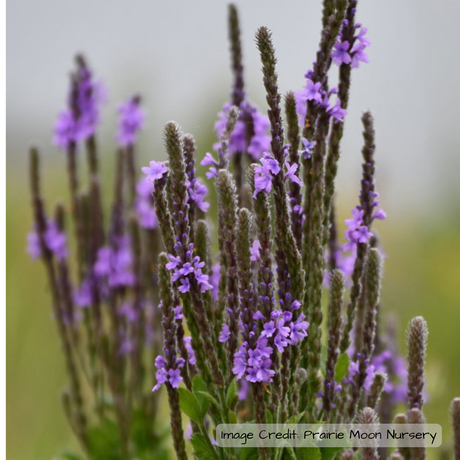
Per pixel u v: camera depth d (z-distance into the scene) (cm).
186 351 117
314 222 119
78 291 157
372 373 120
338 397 120
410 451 113
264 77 114
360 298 125
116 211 158
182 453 116
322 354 121
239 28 130
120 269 155
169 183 116
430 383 147
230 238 115
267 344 114
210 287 115
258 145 129
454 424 115
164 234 115
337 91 121
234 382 116
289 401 117
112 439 156
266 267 113
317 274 119
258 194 113
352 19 120
